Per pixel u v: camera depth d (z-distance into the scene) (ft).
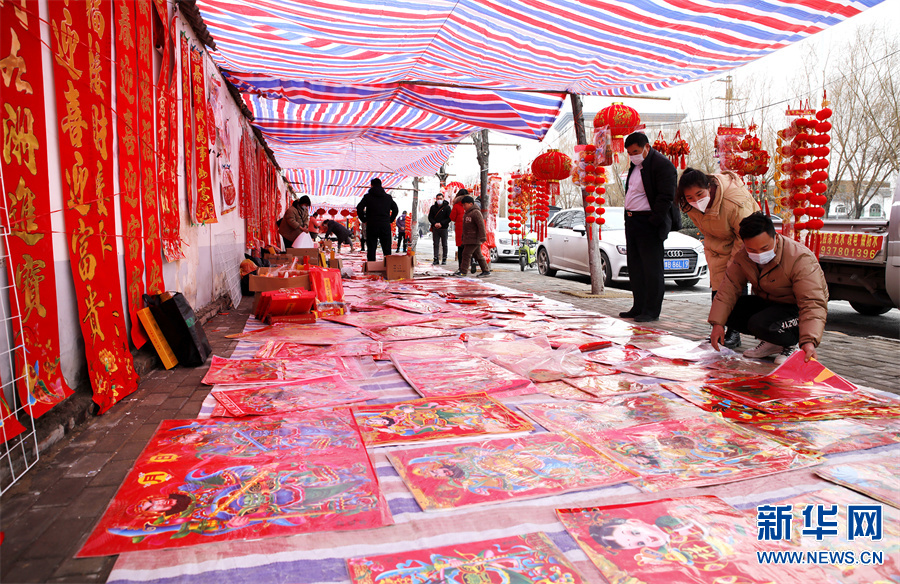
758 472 7.36
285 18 16.79
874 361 14.08
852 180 62.49
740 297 14.32
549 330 17.63
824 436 8.66
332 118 35.35
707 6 15.57
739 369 12.84
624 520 6.11
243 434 8.50
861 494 6.80
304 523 5.92
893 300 18.86
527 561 5.32
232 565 5.20
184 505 6.27
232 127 27.84
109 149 10.46
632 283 20.86
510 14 16.11
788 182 18.22
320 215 91.50
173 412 9.58
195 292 18.65
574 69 21.83
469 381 11.61
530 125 31.71
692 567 5.29
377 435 8.53
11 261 7.23
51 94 8.48
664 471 7.37
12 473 6.82
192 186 17.53
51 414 8.21
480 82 25.66
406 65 22.13
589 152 27.30
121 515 6.03
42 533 5.75
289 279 20.92
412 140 42.29
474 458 7.71
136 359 11.76
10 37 7.23
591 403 10.32
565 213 42.91
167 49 14.08
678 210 19.85
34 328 7.75
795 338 13.14
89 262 9.61
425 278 37.04
